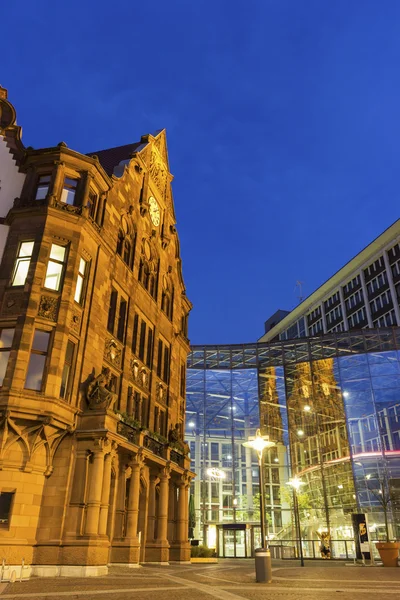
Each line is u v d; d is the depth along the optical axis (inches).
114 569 829.8
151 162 1364.4
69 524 741.3
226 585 601.9
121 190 1132.5
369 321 3378.4
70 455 778.2
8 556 673.6
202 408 2367.1
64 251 887.1
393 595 481.7
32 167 949.2
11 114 999.0
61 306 828.6
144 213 1239.5
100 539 745.0
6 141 973.2
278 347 2465.6
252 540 1871.3
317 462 2208.4
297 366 2409.0
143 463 985.5
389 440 2133.4
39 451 751.7
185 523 1240.8
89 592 475.5
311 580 701.3
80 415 816.3
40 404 743.7
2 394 728.3
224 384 2423.7
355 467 2126.0
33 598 416.8
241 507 2172.7
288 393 2369.6
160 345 1332.4
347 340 2372.0
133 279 1150.3
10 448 722.8
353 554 1958.7
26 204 908.6
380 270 3371.1
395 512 1983.3
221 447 2288.4
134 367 1122.0
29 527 715.4
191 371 2460.6
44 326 805.9
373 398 2223.2
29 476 731.4
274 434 2304.4
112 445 828.0
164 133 1473.9
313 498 2158.0
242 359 2484.0
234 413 2358.5
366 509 2032.5
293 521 2119.8
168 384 1343.5
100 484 768.3
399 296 3174.2
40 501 743.7
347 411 2244.1
